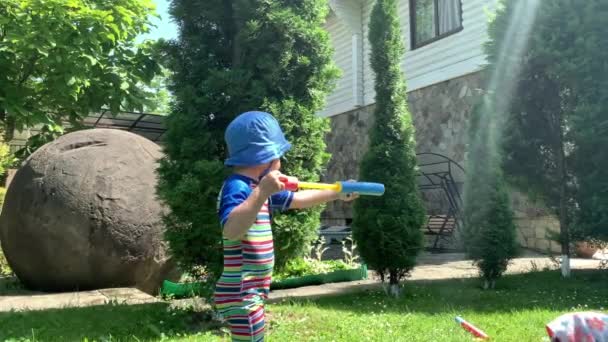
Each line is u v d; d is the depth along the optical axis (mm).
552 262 8586
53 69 9422
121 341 4145
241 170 2600
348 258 9031
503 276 7359
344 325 4465
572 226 7371
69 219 6410
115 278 6656
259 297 2510
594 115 6730
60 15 8688
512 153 7859
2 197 8523
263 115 2639
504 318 4742
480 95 7816
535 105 7754
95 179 6633
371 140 6453
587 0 6973
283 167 4945
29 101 9828
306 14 5281
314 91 5203
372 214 6098
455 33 11828
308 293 6305
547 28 7258
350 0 14617
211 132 5027
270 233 2623
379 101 6465
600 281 6812
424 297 5949
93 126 14766
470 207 6773
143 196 6812
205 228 4688
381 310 5176
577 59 6906
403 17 13375
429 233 11234
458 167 11570
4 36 9203
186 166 4848
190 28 5312
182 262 4883
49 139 10836
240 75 4914
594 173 6930
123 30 9766
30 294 6555
